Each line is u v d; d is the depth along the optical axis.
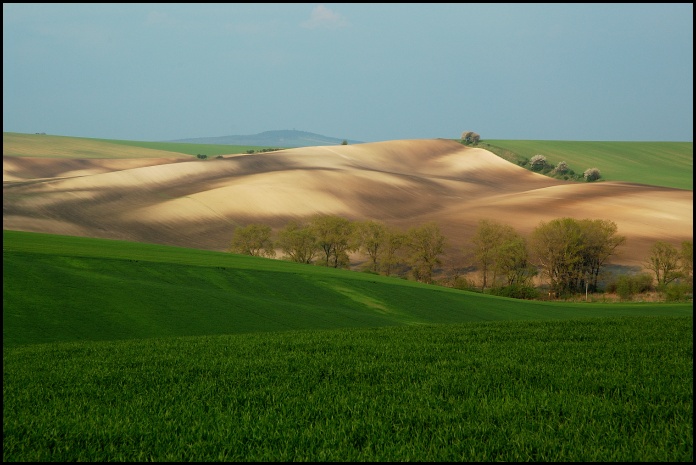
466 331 39.34
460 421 17.25
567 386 21.39
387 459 14.27
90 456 14.65
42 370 25.69
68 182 198.50
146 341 36.47
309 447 15.17
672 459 14.15
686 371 23.67
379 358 28.02
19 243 74.06
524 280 127.38
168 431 16.41
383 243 141.62
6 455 14.69
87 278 57.09
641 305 89.94
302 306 62.28
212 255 93.44
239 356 29.22
